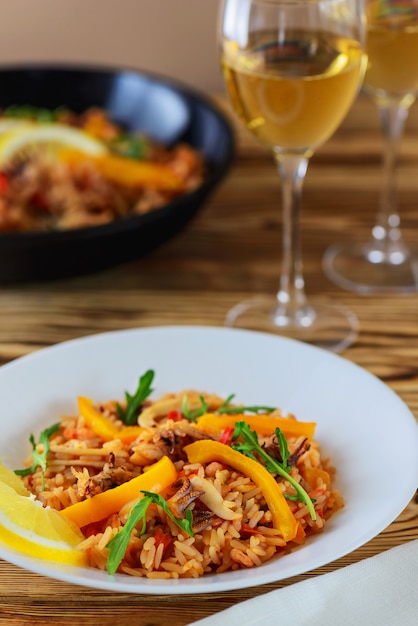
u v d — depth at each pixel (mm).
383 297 737
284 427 567
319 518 522
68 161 851
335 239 806
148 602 513
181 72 1312
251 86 631
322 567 527
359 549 537
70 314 726
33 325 715
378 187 869
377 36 690
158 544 512
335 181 877
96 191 824
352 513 524
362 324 708
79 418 586
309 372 611
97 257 726
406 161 903
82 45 1287
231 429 553
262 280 759
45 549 496
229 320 714
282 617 484
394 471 540
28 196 822
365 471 552
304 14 624
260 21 629
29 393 600
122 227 714
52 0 1249
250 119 650
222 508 518
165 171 847
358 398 589
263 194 866
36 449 560
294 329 702
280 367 617
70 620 506
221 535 514
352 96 649
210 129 884
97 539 508
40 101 955
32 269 721
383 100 744
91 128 907
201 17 1271
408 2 684
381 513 511
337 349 684
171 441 546
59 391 607
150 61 1304
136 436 568
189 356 627
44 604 514
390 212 791
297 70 625
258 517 521
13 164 863
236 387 617
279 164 689
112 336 630
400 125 767
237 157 922
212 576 489
